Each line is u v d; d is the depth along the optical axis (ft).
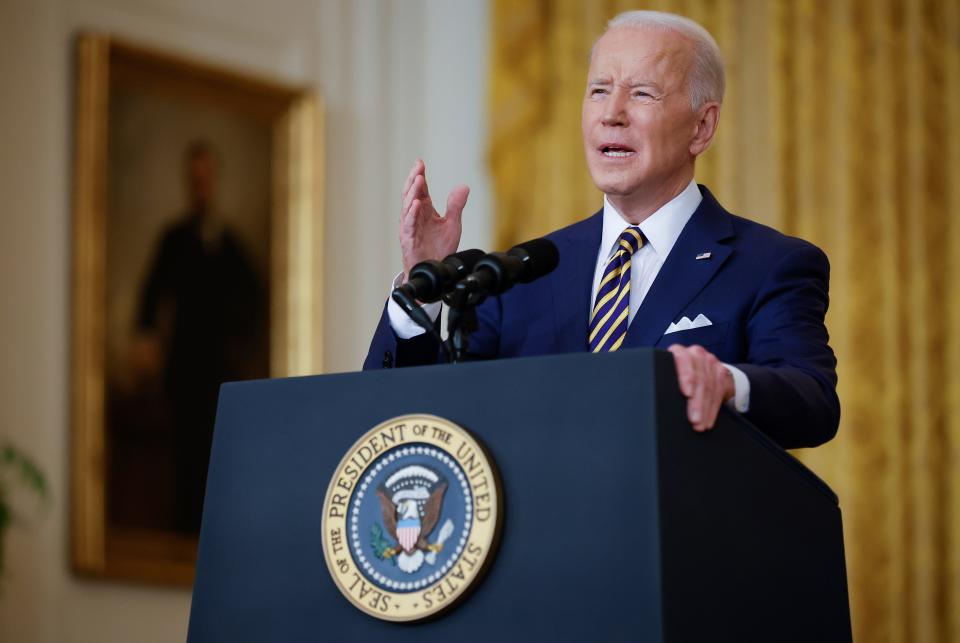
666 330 15.97
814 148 41.70
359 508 12.60
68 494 38.58
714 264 16.24
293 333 44.06
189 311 41.88
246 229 43.62
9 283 38.09
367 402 13.08
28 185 38.75
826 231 41.45
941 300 40.83
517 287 17.10
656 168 16.76
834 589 13.70
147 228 41.16
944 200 41.16
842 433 40.37
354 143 46.83
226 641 13.25
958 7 41.57
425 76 48.67
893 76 41.52
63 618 38.09
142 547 39.78
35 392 38.22
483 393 12.45
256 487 13.51
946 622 39.60
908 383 40.57
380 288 46.80
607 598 11.50
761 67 42.63
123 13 41.55
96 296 39.24
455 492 12.20
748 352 15.87
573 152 44.88
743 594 12.28
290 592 13.01
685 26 17.40
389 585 12.29
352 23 47.52
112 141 40.52
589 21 45.44
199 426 41.73
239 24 44.34
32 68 39.27
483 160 46.19
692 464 11.94
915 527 39.99
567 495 11.85
